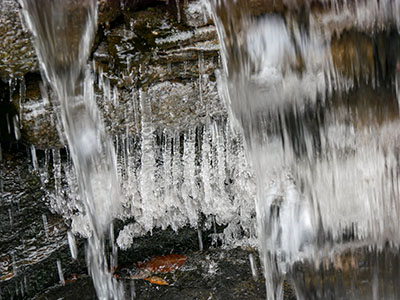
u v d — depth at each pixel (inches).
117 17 90.7
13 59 84.8
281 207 109.2
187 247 124.3
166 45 92.1
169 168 109.9
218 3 87.9
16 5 81.1
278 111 97.7
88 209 106.7
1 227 101.0
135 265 118.5
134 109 97.1
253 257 120.1
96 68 91.6
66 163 104.5
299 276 112.3
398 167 104.8
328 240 109.7
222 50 93.0
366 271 110.7
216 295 107.8
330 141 101.3
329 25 91.4
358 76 96.5
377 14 92.2
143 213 114.1
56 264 111.1
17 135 93.6
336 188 104.7
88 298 107.9
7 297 103.9
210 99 99.8
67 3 83.2
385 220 108.3
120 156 104.2
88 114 94.0
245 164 112.6
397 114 101.0
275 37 90.9
